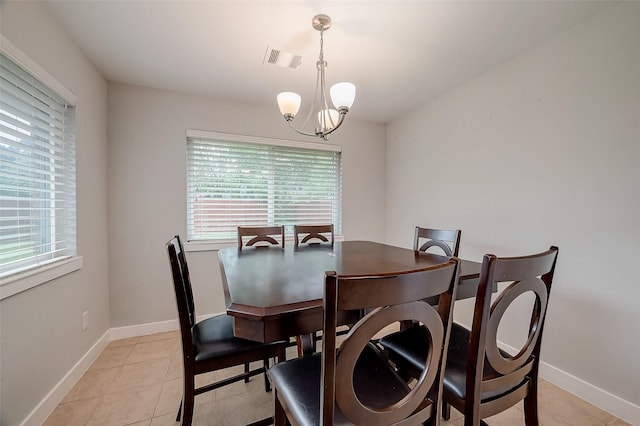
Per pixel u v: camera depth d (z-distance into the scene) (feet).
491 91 7.26
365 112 10.32
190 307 4.93
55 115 5.55
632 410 4.75
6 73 4.23
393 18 5.32
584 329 5.41
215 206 9.07
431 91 8.53
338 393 2.20
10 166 4.37
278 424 3.30
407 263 5.15
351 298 2.10
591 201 5.32
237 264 5.10
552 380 5.88
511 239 6.77
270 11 5.15
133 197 7.98
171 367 6.40
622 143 4.91
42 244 5.13
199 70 7.25
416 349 3.80
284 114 5.76
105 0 4.84
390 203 11.38
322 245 7.54
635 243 4.76
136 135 8.01
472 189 7.82
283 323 3.02
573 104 5.57
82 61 6.34
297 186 10.25
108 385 5.73
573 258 5.58
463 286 4.29
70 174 5.91
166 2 4.91
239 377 4.63
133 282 8.00
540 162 6.15
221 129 8.96
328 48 6.31
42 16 4.90
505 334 6.81
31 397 4.50
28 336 4.44
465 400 3.11
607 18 5.06
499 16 5.26
